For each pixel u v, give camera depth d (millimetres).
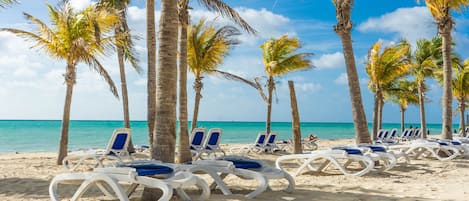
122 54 14898
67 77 11430
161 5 5875
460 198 5922
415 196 6090
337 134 55531
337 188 6789
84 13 11422
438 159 12250
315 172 8945
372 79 20469
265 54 18750
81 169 9992
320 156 8273
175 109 5848
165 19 5816
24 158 13789
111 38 11664
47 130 56219
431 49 21797
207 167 5922
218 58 15109
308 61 18516
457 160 12219
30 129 59969
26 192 6434
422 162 11562
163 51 5789
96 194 6168
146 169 4961
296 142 12328
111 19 11711
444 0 14000
